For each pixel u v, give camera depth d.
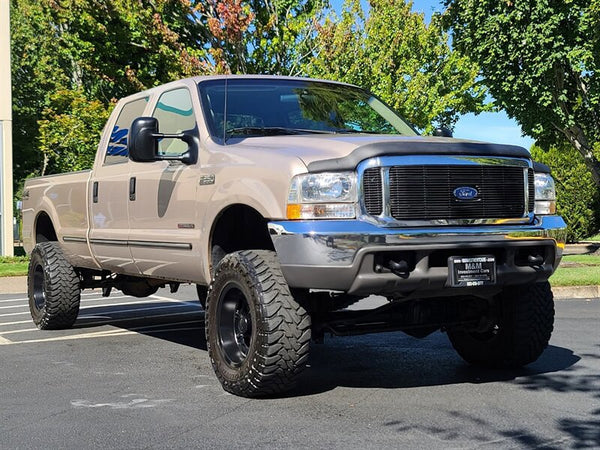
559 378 5.61
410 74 20.11
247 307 5.12
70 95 21.03
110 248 7.06
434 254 4.88
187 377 5.84
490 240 4.97
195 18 19.94
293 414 4.64
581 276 12.69
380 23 19.53
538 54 18.61
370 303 9.79
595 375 5.69
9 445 4.11
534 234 5.20
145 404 4.97
